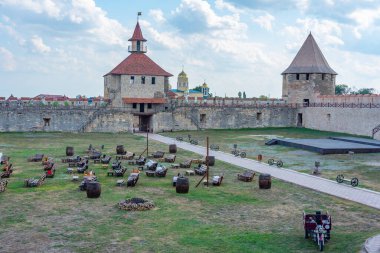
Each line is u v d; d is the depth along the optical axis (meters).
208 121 72.00
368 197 23.28
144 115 69.69
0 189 23.84
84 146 47.34
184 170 32.44
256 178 29.17
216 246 15.60
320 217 16.59
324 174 30.45
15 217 19.11
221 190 25.25
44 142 50.84
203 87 155.62
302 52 78.69
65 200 22.28
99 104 68.44
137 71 71.06
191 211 20.45
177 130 69.69
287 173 30.89
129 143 51.16
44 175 27.81
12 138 54.59
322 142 47.88
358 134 61.00
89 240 16.17
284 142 48.88
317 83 75.81
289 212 20.39
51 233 16.95
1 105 62.00
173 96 89.19
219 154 41.53
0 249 15.21
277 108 76.12
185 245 15.70
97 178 28.38
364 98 60.59
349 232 17.23
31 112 62.88
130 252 14.97
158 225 18.12
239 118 73.88
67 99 71.38
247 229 17.69
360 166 34.03
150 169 31.08
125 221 18.66
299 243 15.95
